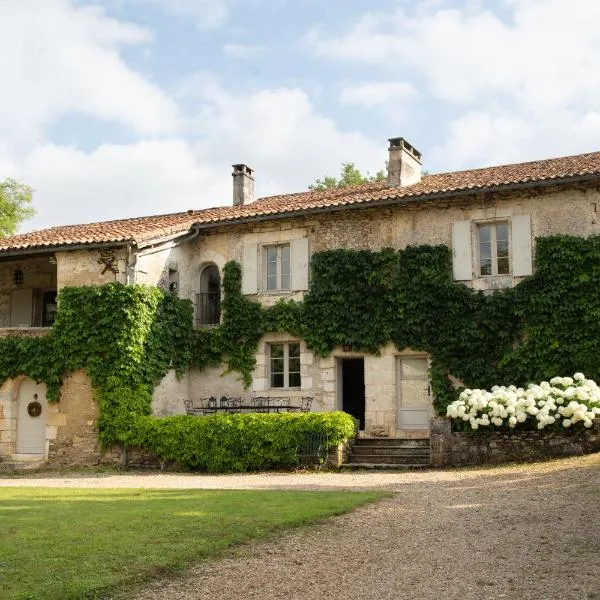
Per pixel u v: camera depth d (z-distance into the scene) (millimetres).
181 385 19344
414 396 17609
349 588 6027
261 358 18984
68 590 5707
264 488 12305
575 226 16281
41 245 18422
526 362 16156
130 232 18500
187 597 5812
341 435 15492
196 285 20219
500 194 17062
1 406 18562
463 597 5734
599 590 5723
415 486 11906
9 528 7867
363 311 17922
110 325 17656
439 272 17328
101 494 11320
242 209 21109
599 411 13773
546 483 11047
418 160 20500
